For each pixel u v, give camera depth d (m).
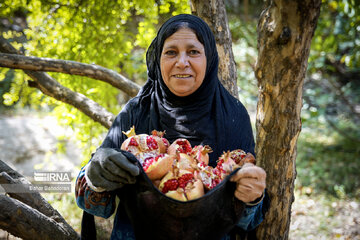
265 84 1.57
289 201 1.80
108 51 3.42
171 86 1.62
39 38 3.39
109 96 3.61
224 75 2.29
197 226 1.38
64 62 2.48
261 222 1.82
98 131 3.56
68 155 5.66
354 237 3.97
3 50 2.89
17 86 3.61
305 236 4.03
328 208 4.64
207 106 1.68
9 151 5.68
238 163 1.53
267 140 1.68
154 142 1.44
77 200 1.61
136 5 3.33
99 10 3.22
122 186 1.38
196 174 1.38
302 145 6.58
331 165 5.80
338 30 5.86
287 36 1.42
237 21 9.09
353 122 7.63
